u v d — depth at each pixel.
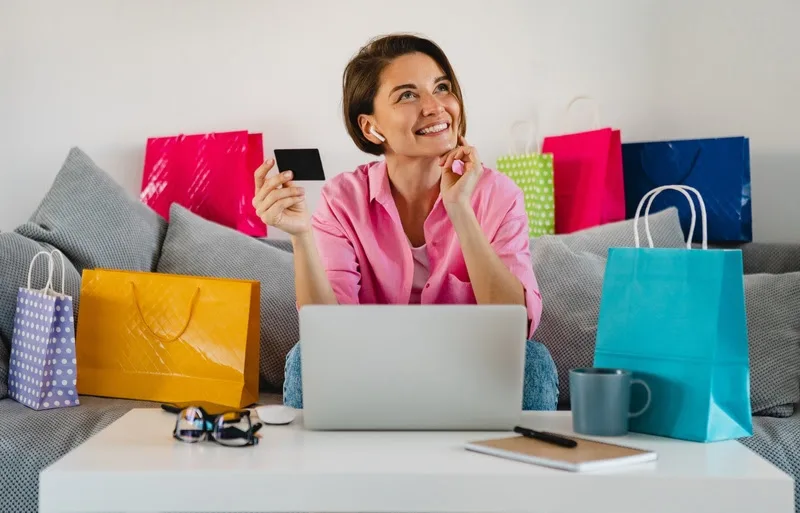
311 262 1.71
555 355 2.25
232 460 1.07
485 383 1.24
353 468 1.03
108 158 3.01
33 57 3.01
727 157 2.65
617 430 1.22
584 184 2.71
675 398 1.21
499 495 1.01
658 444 1.17
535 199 2.71
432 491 1.01
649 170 2.76
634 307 1.27
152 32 3.00
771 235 2.85
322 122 2.98
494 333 1.24
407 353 1.24
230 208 2.83
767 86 2.84
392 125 1.86
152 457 1.09
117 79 3.01
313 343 1.24
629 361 1.26
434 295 1.91
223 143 2.85
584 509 1.00
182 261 2.53
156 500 1.01
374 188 1.94
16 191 3.02
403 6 2.96
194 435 1.16
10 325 2.23
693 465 1.05
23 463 1.82
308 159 1.55
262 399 2.20
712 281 1.21
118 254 2.50
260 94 2.99
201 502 1.01
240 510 1.01
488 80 2.96
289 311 2.37
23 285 2.27
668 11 2.89
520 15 2.94
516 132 2.95
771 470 1.03
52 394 2.03
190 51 3.00
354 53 2.97
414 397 1.24
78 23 3.01
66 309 2.05
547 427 1.27
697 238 2.69
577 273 2.36
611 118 2.92
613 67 2.92
